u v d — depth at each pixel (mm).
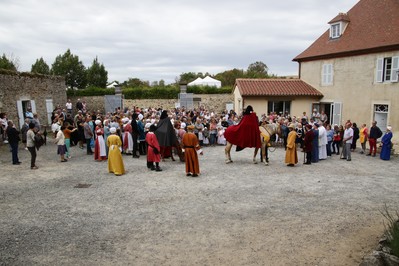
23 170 11562
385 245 5398
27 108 20484
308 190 9305
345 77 21156
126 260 5301
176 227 6633
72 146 17266
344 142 14383
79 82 45906
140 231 6438
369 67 19328
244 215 7297
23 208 7699
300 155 15406
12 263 5172
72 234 6289
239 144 12742
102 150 13328
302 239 6043
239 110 24844
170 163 13133
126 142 14875
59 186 9547
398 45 17328
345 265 5074
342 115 21531
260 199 8445
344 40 21766
